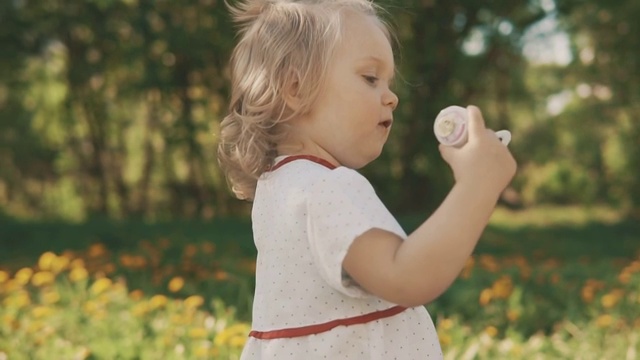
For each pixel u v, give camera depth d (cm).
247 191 208
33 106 1712
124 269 720
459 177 165
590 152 2183
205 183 1692
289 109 188
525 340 538
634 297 605
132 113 1659
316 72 185
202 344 452
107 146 1705
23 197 1842
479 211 162
